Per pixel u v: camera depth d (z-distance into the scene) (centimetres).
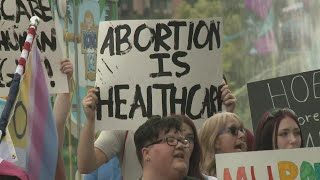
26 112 1036
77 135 2089
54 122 1069
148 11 3117
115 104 1446
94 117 1430
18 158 1020
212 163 1401
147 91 1452
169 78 1457
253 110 1655
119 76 1450
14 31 1342
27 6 1347
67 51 2056
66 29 2055
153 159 1177
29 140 1035
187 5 3219
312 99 1612
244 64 3191
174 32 1461
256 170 1138
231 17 3209
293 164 1138
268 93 1644
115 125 1444
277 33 3169
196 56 1466
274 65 3167
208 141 1404
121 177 1506
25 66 1052
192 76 1461
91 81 2180
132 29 1457
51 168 1059
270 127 1407
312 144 1609
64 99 1341
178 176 1177
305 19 3142
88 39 2169
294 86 1627
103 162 1448
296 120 1409
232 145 1401
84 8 2147
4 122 1000
